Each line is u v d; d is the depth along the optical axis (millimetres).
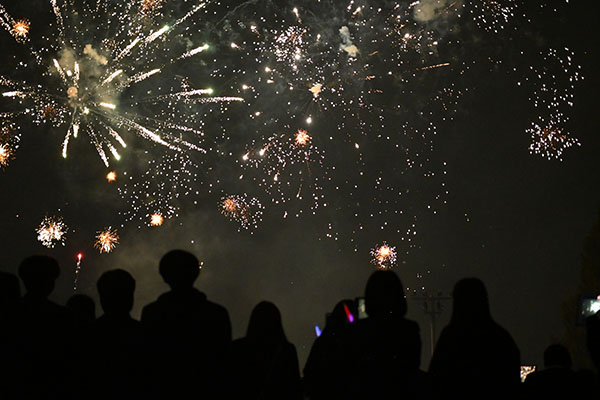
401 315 6422
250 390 6809
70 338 6656
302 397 6930
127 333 6492
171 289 6668
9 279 6762
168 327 6430
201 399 6395
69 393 6652
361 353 6277
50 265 6848
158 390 6316
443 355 6219
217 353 6492
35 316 6648
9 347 6512
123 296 6832
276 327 7004
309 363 6609
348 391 6270
